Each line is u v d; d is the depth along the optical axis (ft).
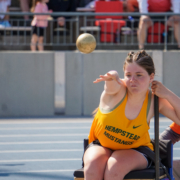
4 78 81.41
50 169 43.78
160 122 73.77
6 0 90.68
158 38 84.33
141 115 26.14
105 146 27.45
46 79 82.02
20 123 74.13
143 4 82.84
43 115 82.58
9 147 54.95
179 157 48.21
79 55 81.82
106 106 26.58
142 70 25.53
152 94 27.25
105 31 84.33
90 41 26.48
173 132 31.65
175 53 82.94
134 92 25.35
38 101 82.23
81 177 25.59
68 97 82.28
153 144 29.07
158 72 83.15
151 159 26.50
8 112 81.92
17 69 81.46
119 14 80.74
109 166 24.81
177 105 26.50
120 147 27.20
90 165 25.02
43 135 63.10
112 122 26.13
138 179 25.26
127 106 26.02
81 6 97.76
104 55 81.87
